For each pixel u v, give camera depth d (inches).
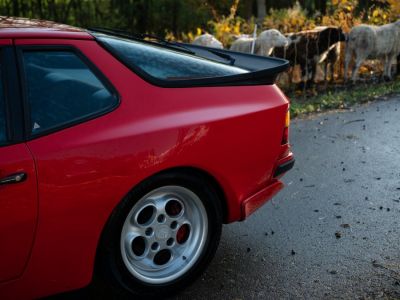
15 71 93.1
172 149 104.0
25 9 584.1
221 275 124.9
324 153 222.2
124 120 100.5
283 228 150.6
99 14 645.9
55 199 91.7
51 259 94.7
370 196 173.8
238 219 123.1
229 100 116.7
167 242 114.0
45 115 94.0
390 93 345.1
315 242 142.1
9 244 89.0
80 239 96.6
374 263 130.6
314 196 174.2
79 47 102.0
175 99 108.4
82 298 115.3
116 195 98.3
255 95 123.0
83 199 94.7
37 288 95.3
